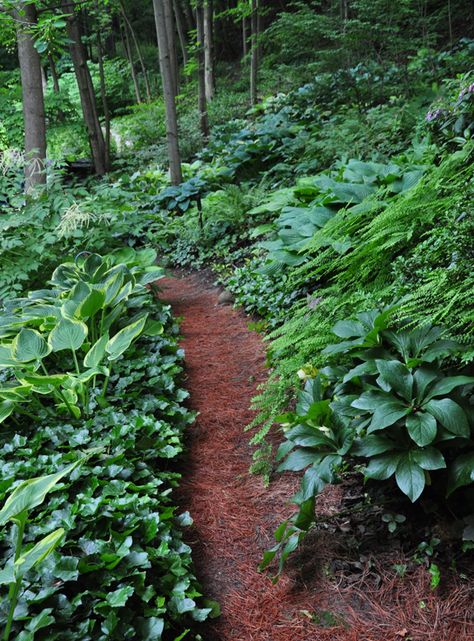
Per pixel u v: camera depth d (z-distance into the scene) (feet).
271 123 35.35
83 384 10.79
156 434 10.36
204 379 13.67
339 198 15.26
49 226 17.15
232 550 8.25
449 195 10.10
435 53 32.89
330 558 7.69
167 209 28.53
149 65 74.49
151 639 6.07
